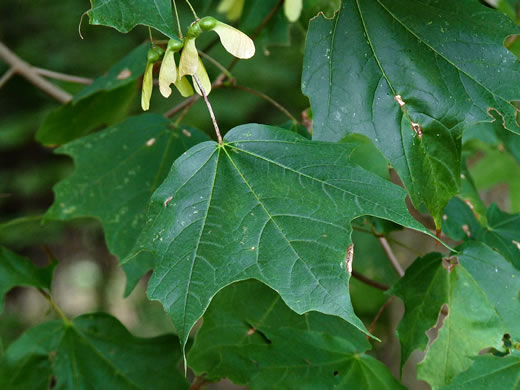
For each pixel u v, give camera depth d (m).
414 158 0.60
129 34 2.37
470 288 0.63
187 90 0.58
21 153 2.61
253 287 0.67
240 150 0.58
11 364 0.69
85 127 0.82
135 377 0.70
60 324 0.71
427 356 0.62
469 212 0.69
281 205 0.56
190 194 0.57
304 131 0.70
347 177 0.57
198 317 0.55
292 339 0.65
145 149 0.72
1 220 2.63
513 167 1.12
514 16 0.83
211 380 0.64
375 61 0.61
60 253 2.93
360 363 0.64
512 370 0.61
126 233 0.70
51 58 2.33
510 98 0.60
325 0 0.62
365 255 1.27
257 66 2.25
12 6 2.36
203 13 0.87
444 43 0.61
